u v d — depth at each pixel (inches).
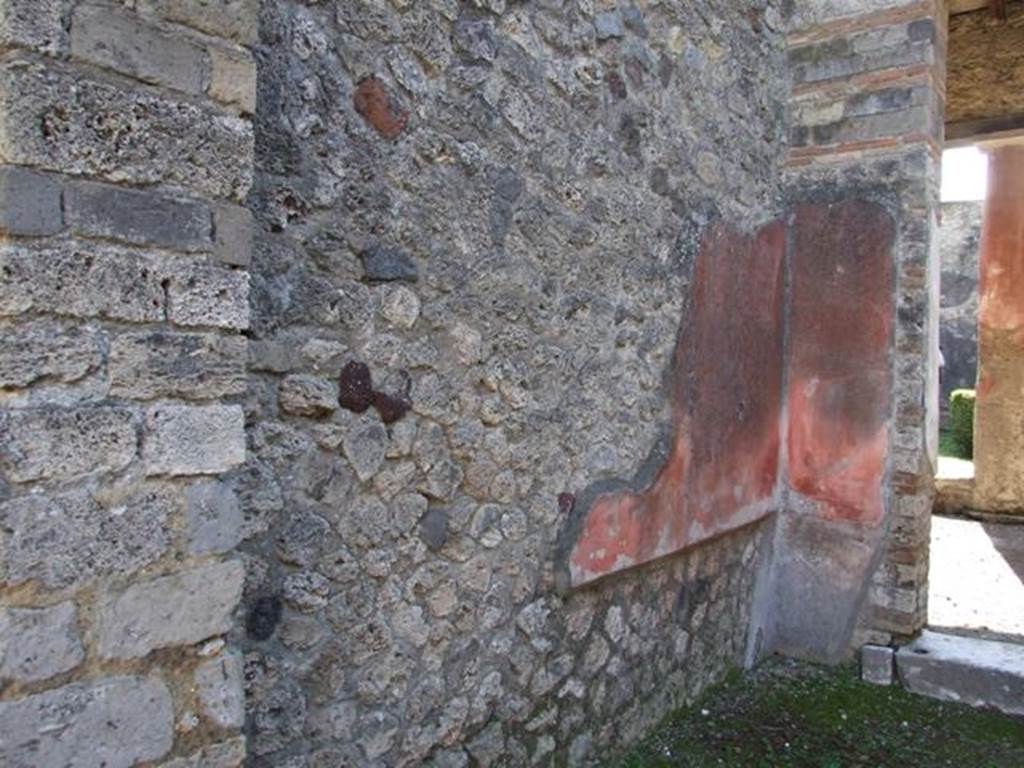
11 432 45.6
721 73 135.7
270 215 70.9
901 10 151.2
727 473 137.8
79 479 48.1
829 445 156.5
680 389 124.3
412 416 84.3
